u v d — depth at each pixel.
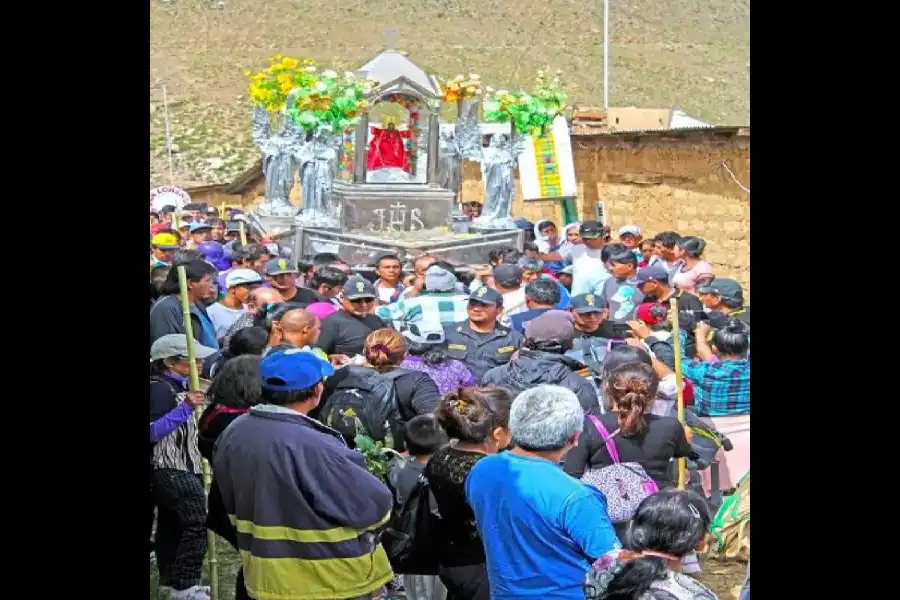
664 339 7.55
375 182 16.17
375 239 15.05
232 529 5.25
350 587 4.91
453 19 54.81
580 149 20.48
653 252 11.36
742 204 16.56
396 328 7.96
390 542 5.38
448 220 16.14
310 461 4.85
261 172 25.75
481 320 7.45
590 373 7.25
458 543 5.16
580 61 50.56
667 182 18.11
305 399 4.98
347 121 15.51
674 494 4.08
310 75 16.61
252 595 4.93
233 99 45.09
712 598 3.96
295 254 15.25
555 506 4.53
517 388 6.44
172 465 6.15
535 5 53.78
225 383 5.88
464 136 15.93
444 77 48.75
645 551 4.05
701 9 54.94
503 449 5.36
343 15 54.44
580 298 7.50
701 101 47.62
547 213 21.70
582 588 4.52
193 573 6.24
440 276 7.77
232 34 51.62
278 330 7.42
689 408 6.94
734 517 6.93
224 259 12.23
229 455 4.97
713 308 8.17
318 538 4.87
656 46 52.62
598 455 5.65
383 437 6.25
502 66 50.03
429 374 6.82
